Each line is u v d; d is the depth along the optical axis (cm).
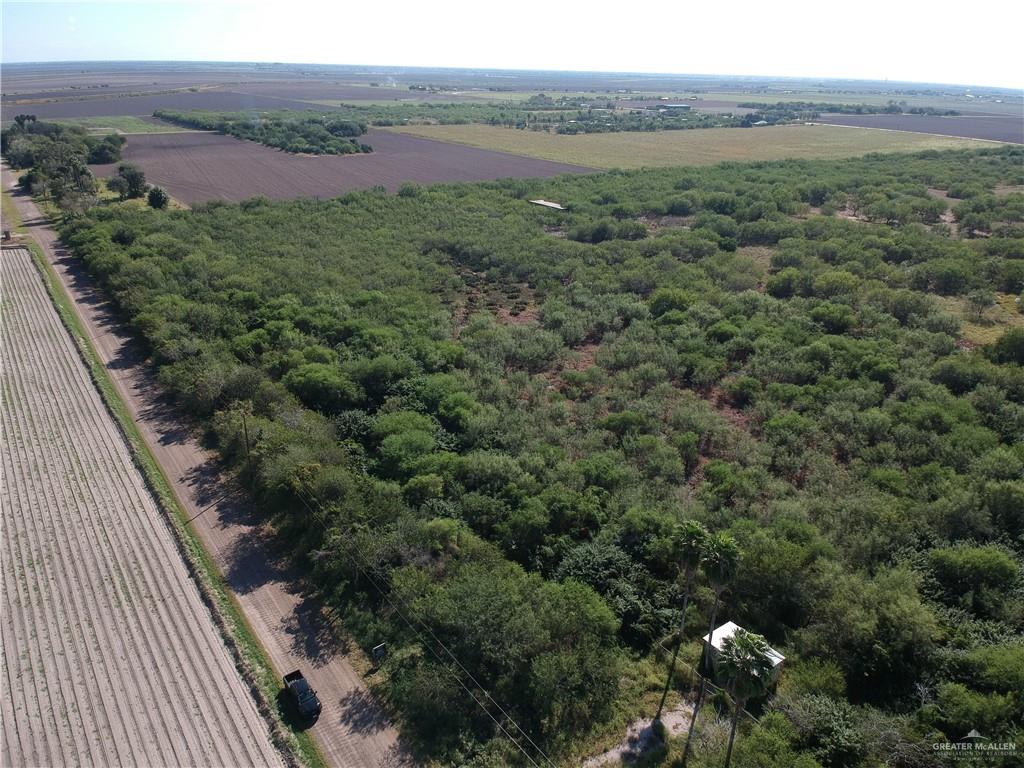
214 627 4378
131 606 4541
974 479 5312
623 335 8488
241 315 8775
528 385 7181
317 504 5238
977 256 10562
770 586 4428
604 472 5525
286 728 3697
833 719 3541
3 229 13275
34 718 3769
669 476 5653
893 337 8069
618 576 4594
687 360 7638
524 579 4456
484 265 11400
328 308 8812
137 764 3525
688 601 4450
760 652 3247
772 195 15088
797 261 11044
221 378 6869
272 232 12550
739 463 5875
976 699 3509
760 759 3338
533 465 5628
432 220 13675
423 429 6219
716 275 10625
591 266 11125
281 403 6581
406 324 8512
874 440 6084
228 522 5350
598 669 3888
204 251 11344
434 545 4756
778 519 4934
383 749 3584
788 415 6384
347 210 14212
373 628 4288
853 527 4925
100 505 5547
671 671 4041
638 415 6388
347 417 6469
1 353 8175
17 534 5206
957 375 6950
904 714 3703
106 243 11438
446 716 3731
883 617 4062
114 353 8250
